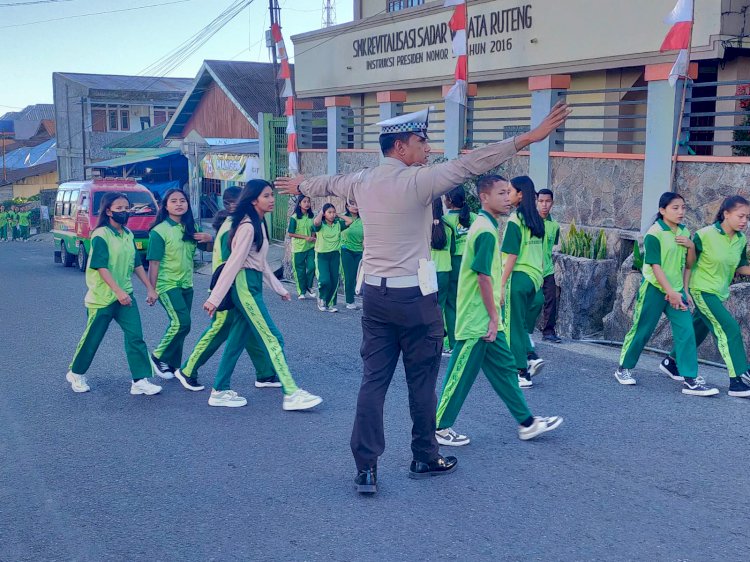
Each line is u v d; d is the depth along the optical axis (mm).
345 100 17938
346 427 6504
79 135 47406
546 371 8117
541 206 9344
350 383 7891
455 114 14508
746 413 6629
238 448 6043
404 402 7137
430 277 4984
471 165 4621
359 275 5152
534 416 6281
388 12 17438
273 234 22828
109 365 8875
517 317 7105
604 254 10508
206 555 4332
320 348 9555
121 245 7402
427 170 4777
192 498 5113
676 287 7145
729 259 7020
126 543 4496
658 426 6316
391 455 5809
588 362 8516
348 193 5109
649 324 7312
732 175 9820
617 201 11367
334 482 5332
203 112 32938
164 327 11055
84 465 5754
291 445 6086
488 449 5875
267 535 4559
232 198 7840
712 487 5109
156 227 7746
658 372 8023
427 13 16266
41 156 61094
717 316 7078
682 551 4254
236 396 7141
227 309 6902
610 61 12477
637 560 4164
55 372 8586
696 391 7121
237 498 5098
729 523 4590
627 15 12117
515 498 4996
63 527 4723
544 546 4340
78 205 21547
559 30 13352
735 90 12117
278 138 22734
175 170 34156
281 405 7160
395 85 17484
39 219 46062
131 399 7449
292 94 17922
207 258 22625
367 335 5098
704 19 10812
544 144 12352
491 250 5602
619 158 11266
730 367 7066
